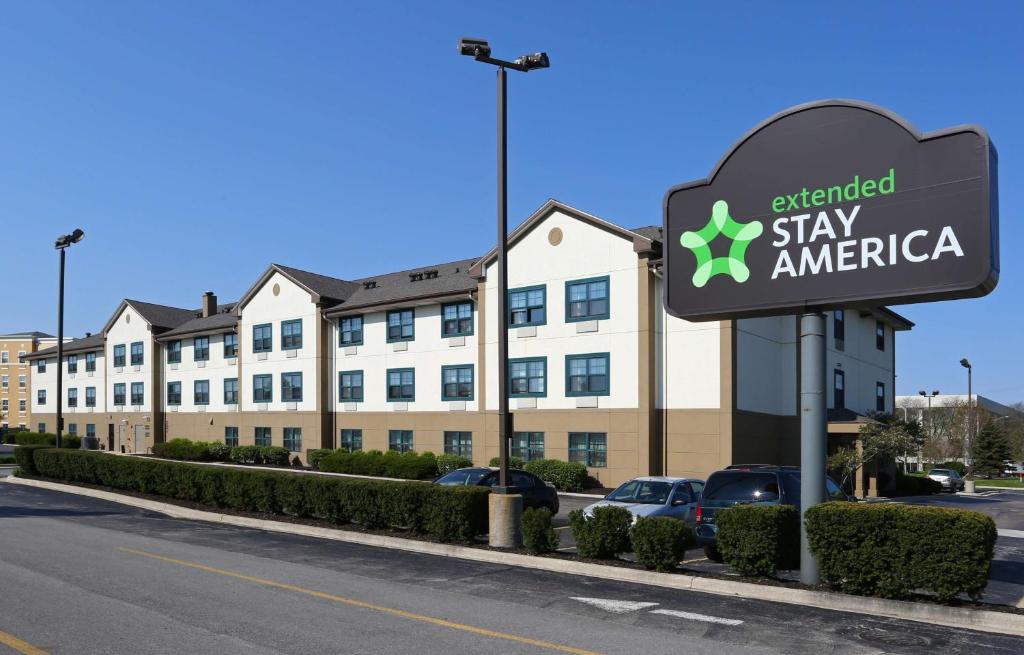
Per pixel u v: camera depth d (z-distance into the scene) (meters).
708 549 14.54
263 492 20.05
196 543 16.11
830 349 35.25
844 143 11.42
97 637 8.49
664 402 29.55
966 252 10.30
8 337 106.69
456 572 12.90
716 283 12.52
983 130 10.29
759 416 30.34
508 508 14.83
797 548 11.75
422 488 16.16
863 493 32.66
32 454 32.22
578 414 31.16
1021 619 9.21
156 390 55.56
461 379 36.38
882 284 10.95
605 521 13.22
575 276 31.64
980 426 72.19
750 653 8.20
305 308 44.06
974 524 9.70
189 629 8.88
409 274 44.38
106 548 15.09
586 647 8.34
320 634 8.72
